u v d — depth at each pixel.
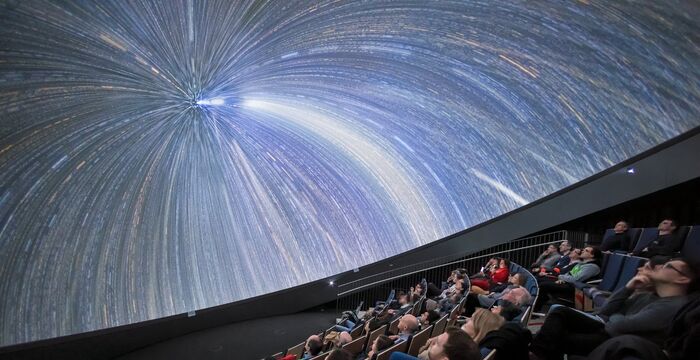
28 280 10.17
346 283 15.80
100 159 11.19
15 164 9.35
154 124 11.95
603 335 3.64
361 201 15.68
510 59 9.88
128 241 12.63
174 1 9.55
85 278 11.54
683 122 7.49
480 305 7.65
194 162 13.60
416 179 14.17
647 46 7.48
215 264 14.80
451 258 13.40
